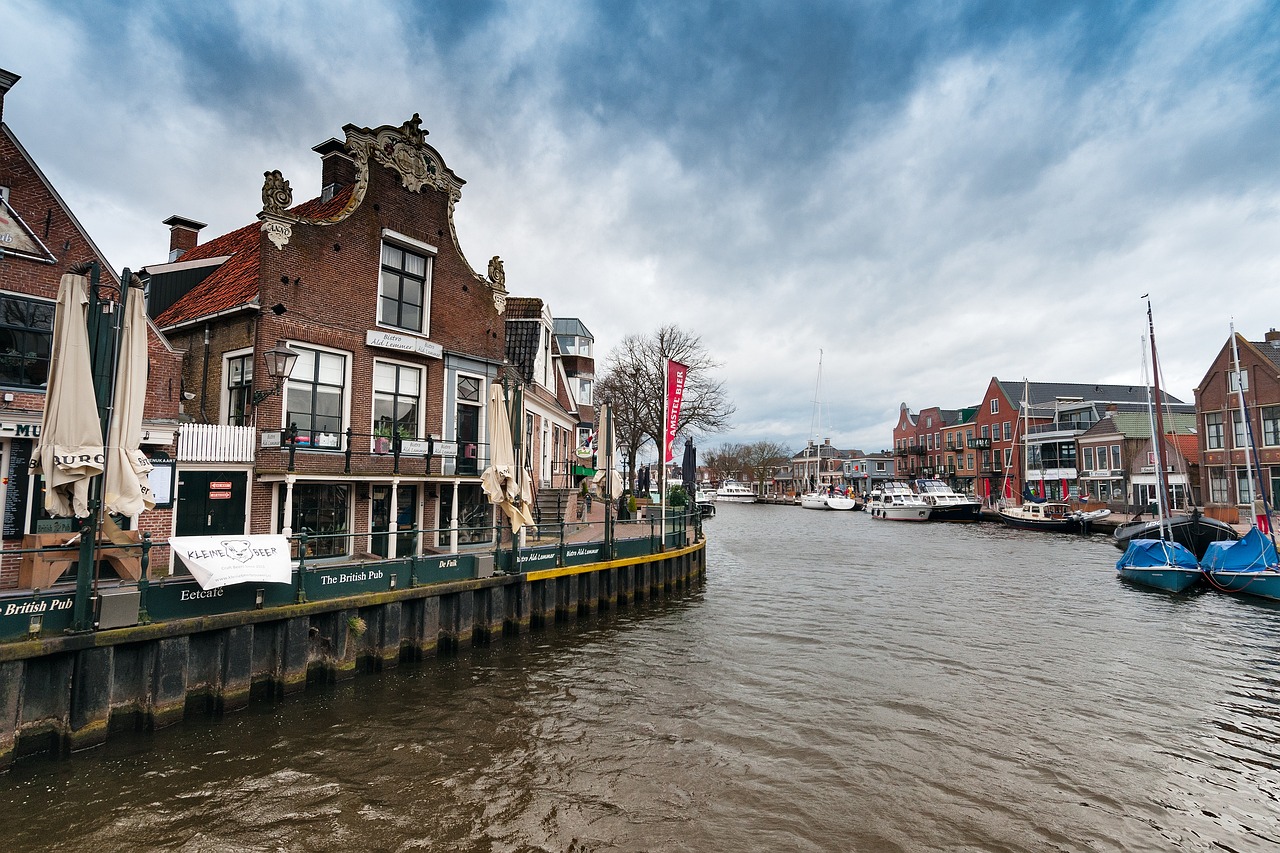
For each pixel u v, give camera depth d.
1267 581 18.58
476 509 17.92
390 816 6.64
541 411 24.27
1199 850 6.39
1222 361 36.94
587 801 7.04
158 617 8.49
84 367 7.80
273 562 9.51
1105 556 29.39
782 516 66.62
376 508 15.16
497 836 6.32
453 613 12.56
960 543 35.78
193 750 7.95
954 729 9.15
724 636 14.20
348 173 17.61
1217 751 8.58
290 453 12.71
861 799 7.20
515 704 9.85
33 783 7.00
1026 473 58.00
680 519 22.89
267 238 13.50
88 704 7.73
